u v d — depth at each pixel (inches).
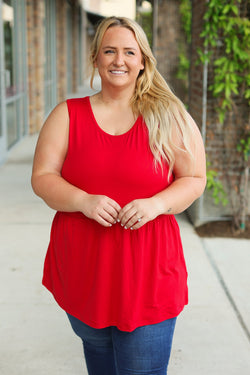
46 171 72.8
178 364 109.7
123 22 69.2
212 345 117.4
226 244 179.3
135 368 73.3
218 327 125.2
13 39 355.9
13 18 354.9
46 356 113.0
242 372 107.5
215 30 177.3
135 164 68.9
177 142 70.9
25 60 396.8
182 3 385.7
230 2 175.8
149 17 481.7
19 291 143.4
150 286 70.9
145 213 66.1
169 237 72.6
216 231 189.2
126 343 72.5
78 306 73.9
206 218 196.1
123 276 69.8
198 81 197.9
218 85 179.5
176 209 70.1
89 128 70.8
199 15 197.3
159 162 69.3
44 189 71.2
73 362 110.9
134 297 70.2
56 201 70.1
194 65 209.3
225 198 197.9
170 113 70.5
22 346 116.6
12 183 263.6
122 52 68.6
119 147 69.6
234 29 177.9
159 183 70.2
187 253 170.6
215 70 179.8
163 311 71.9
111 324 72.3
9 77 343.3
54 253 76.4
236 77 180.4
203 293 142.6
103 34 69.1
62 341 119.0
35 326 125.3
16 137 373.7
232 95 186.5
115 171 69.2
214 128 190.1
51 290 78.7
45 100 505.4
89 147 70.1
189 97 224.1
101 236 70.1
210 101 187.8
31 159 324.2
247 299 140.0
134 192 69.9
